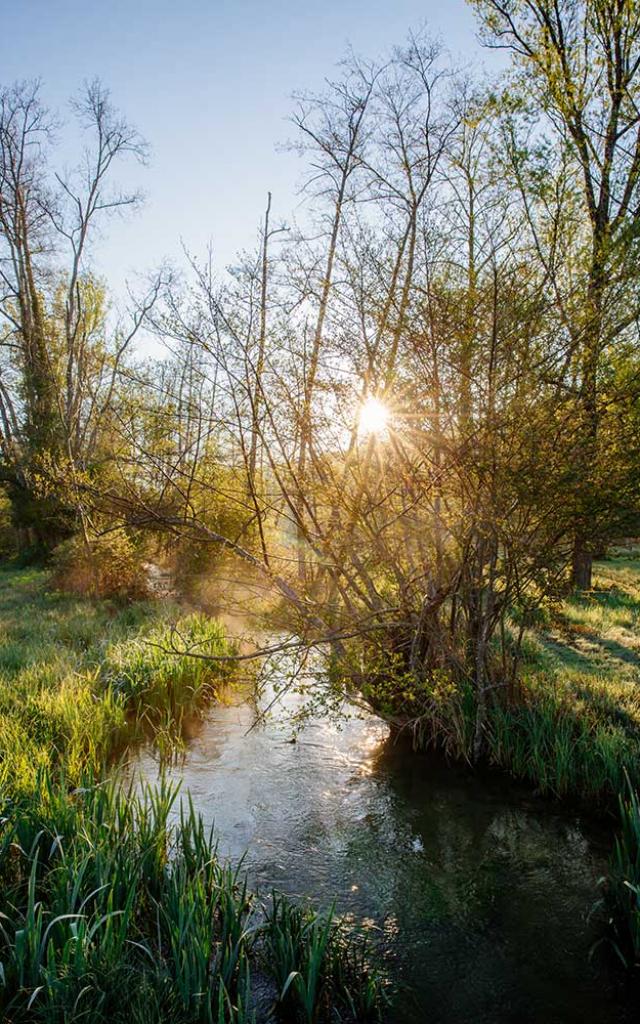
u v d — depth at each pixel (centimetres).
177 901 418
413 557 714
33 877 377
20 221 2352
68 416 2112
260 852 551
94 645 1043
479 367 608
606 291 612
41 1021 340
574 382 612
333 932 426
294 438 676
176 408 724
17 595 1747
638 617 1255
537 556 657
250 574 822
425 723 768
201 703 894
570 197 641
